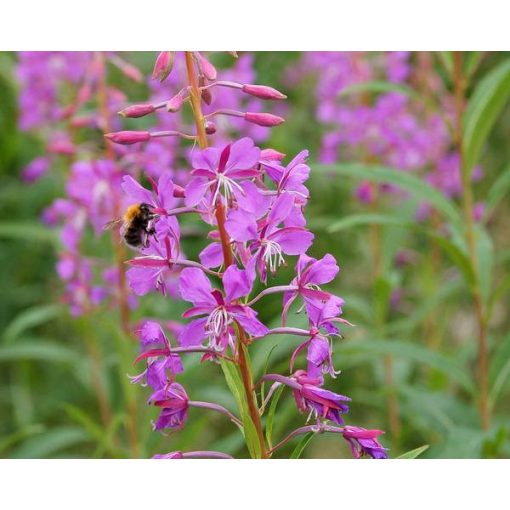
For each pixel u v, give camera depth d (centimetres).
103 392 90
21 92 99
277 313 98
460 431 74
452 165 99
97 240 94
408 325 90
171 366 59
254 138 96
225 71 93
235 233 58
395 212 96
